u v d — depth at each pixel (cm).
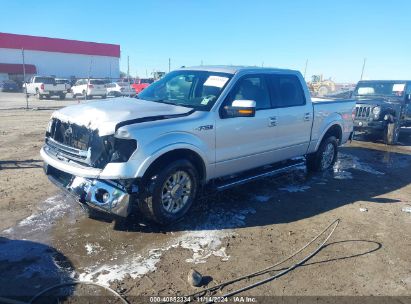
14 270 354
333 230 476
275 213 526
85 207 421
